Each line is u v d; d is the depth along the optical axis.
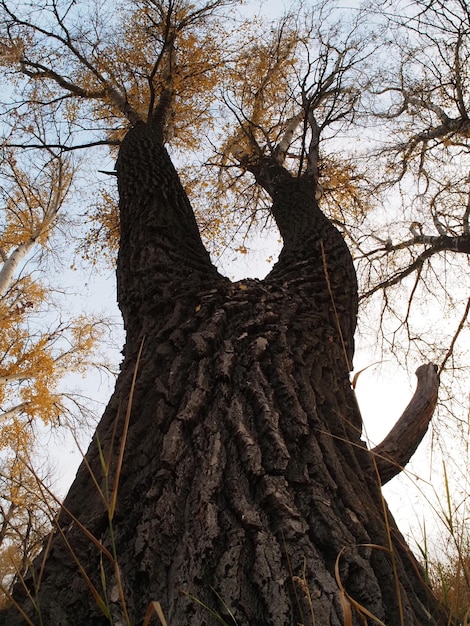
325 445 1.87
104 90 6.31
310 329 2.54
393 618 1.41
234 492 1.62
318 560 1.45
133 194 3.38
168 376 2.12
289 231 3.74
